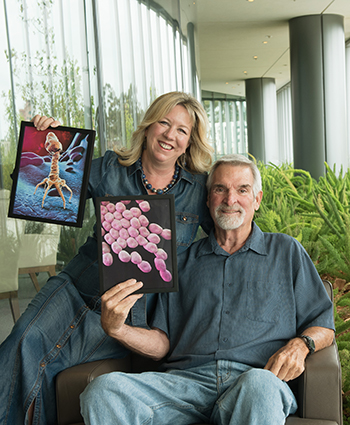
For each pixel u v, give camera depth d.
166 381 1.28
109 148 2.66
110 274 1.30
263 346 1.37
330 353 1.28
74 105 2.49
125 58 2.78
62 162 1.49
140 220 1.32
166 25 3.23
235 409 1.13
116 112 2.71
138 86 2.90
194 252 1.54
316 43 7.31
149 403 1.22
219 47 9.34
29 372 1.33
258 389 1.12
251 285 1.42
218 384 1.29
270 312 1.39
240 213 1.45
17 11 2.28
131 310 1.50
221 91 16.19
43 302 1.45
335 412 1.20
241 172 1.46
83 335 1.44
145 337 1.40
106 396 1.17
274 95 13.60
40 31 2.35
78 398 1.32
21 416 1.33
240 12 7.07
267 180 4.37
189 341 1.43
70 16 2.47
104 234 1.31
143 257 1.31
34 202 1.50
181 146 1.55
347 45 9.48
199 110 1.57
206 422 1.29
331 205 2.74
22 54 2.30
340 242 2.55
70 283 1.52
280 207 3.17
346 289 2.44
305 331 1.34
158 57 3.14
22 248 2.36
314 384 1.21
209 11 6.97
